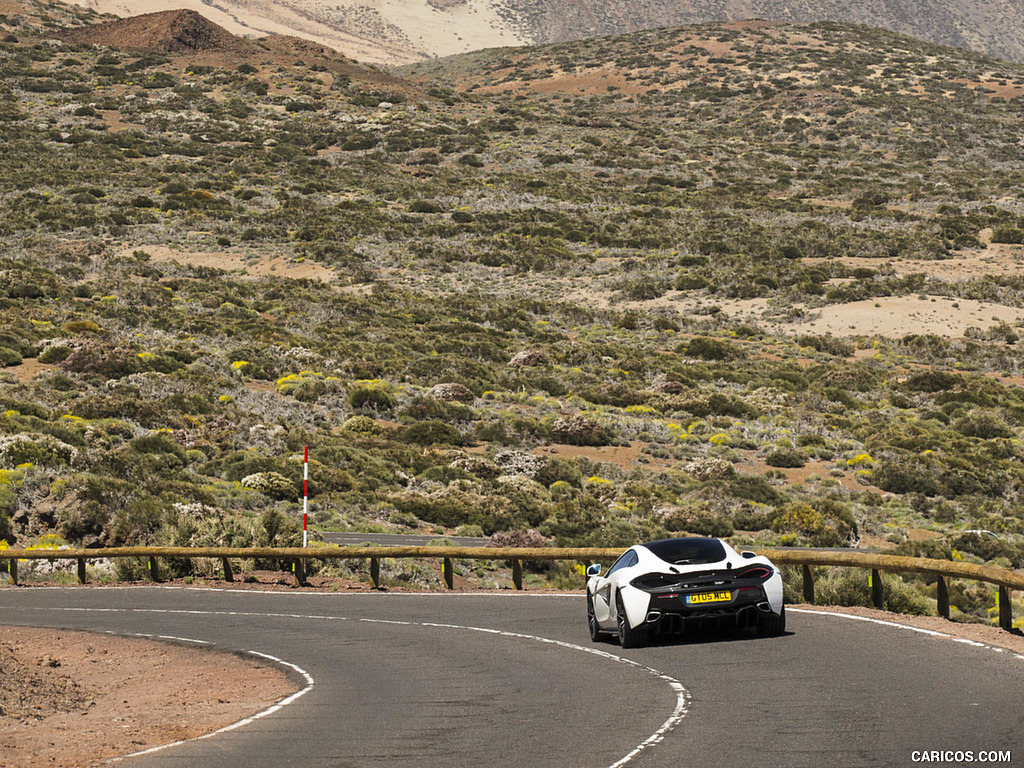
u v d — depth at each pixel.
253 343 79.25
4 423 45.16
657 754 8.95
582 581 30.48
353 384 68.25
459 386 69.38
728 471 54.00
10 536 33.47
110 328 77.94
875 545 42.78
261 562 30.14
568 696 11.90
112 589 27.92
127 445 48.22
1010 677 11.38
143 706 13.17
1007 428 69.19
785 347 93.62
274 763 9.50
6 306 81.00
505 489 47.88
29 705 12.95
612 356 88.25
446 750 9.62
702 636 15.62
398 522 43.19
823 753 8.64
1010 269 114.69
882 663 12.62
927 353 90.75
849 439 65.81
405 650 16.34
